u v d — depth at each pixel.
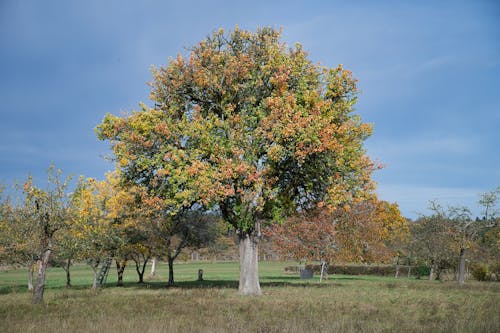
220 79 27.95
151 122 26.98
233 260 121.44
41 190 23.86
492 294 27.91
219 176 24.73
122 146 26.56
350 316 16.47
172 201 25.66
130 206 34.19
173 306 20.02
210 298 24.23
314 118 24.95
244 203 25.70
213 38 29.41
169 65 28.84
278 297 25.06
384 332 12.72
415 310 18.77
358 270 68.12
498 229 50.31
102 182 35.88
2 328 13.61
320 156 25.41
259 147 25.92
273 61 27.84
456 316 16.31
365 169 28.25
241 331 12.72
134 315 16.59
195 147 26.55
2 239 29.95
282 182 28.39
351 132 28.27
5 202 30.16
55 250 25.81
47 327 13.74
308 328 13.14
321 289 31.50
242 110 27.17
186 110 28.97
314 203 29.66
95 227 34.25
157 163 26.06
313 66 28.81
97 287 36.16
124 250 37.94
